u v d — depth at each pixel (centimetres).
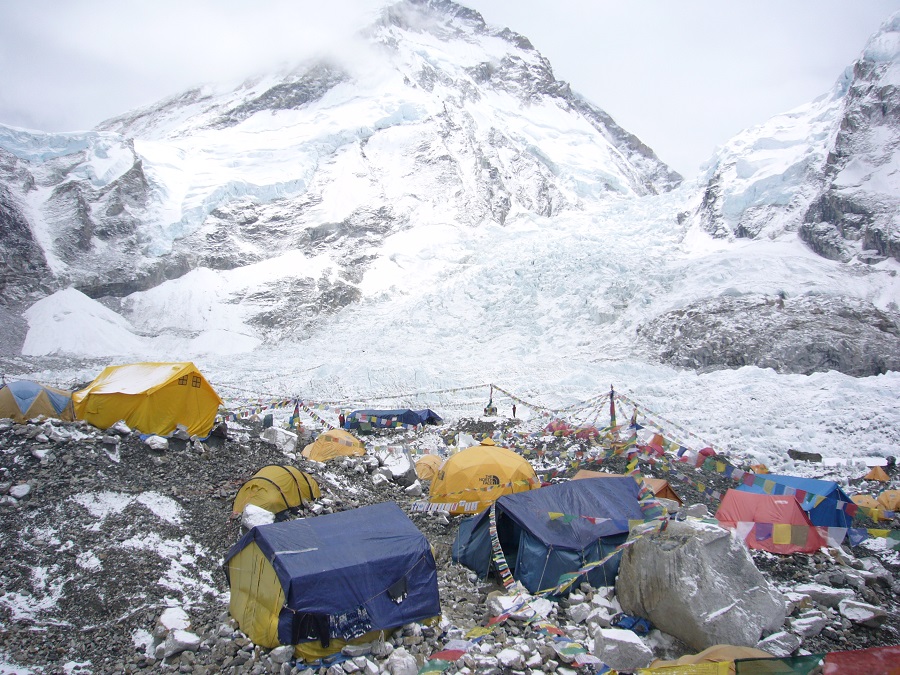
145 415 1778
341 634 1063
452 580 1382
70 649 1074
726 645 1025
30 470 1473
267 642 1067
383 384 4350
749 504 1571
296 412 2700
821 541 1482
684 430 2747
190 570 1319
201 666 1046
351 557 1123
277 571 1078
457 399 3897
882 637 1134
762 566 1416
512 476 1739
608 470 2108
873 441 2620
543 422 2891
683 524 1195
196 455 1761
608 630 1059
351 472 2041
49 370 4975
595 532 1323
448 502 1742
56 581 1207
